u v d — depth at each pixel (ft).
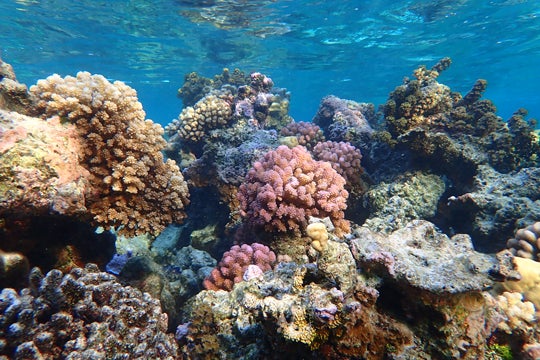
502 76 107.14
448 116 27.27
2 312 7.86
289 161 18.86
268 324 8.50
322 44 74.08
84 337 8.54
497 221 18.90
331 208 16.66
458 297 8.72
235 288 12.58
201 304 12.01
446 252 9.87
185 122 32.30
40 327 8.11
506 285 12.54
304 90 140.56
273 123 41.37
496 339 10.94
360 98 155.22
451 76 104.06
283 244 16.48
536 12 57.52
